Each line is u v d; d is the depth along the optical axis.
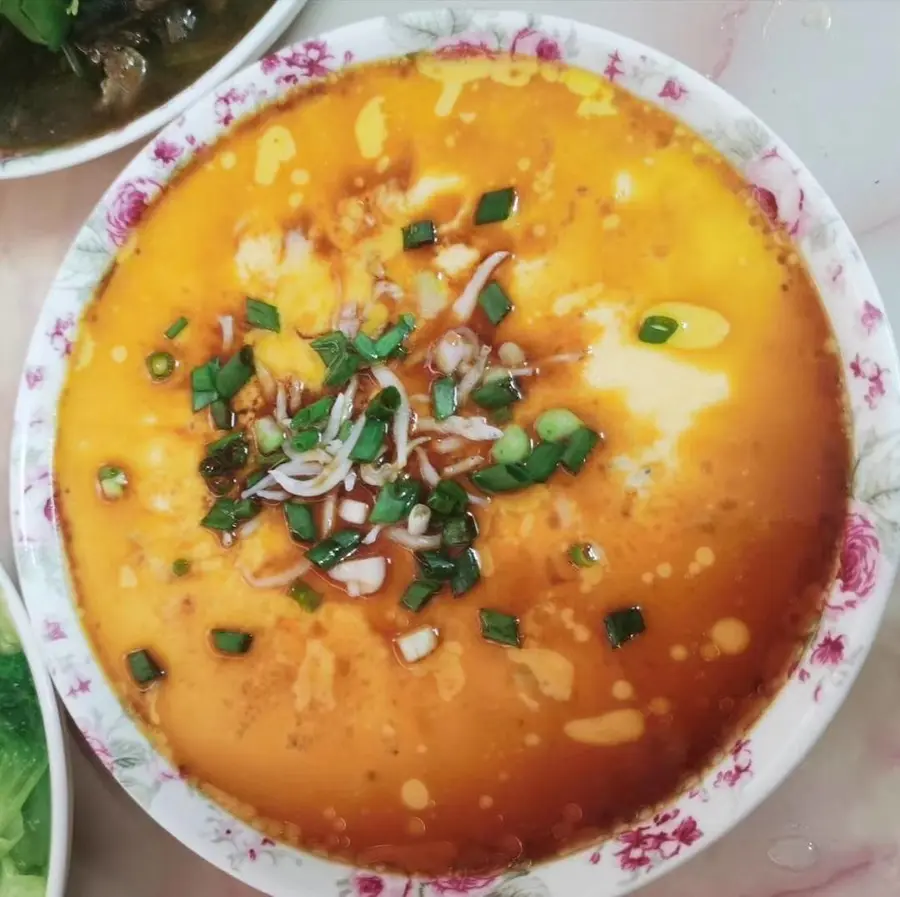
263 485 0.28
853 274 0.24
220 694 0.28
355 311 0.28
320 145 0.29
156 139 0.29
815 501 0.25
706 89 0.25
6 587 0.30
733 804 0.24
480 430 0.27
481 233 0.27
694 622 0.26
